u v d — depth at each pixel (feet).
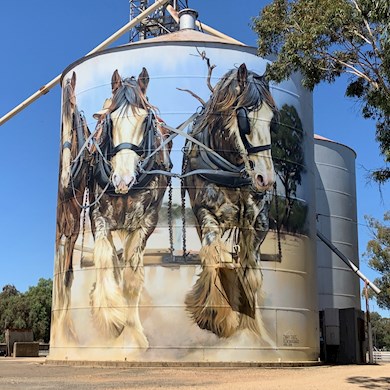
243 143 115.96
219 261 109.19
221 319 107.24
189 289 107.86
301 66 80.64
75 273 117.29
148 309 107.96
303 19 79.71
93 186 118.32
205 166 112.98
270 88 121.60
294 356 113.70
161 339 106.52
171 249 109.40
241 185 113.80
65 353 115.65
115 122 118.32
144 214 111.65
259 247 112.98
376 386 75.05
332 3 76.69
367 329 153.07
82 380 82.79
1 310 336.08
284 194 118.83
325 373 98.07
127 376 89.25
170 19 166.91
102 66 123.13
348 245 174.70
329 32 77.46
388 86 75.97
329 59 79.56
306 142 127.65
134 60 120.16
